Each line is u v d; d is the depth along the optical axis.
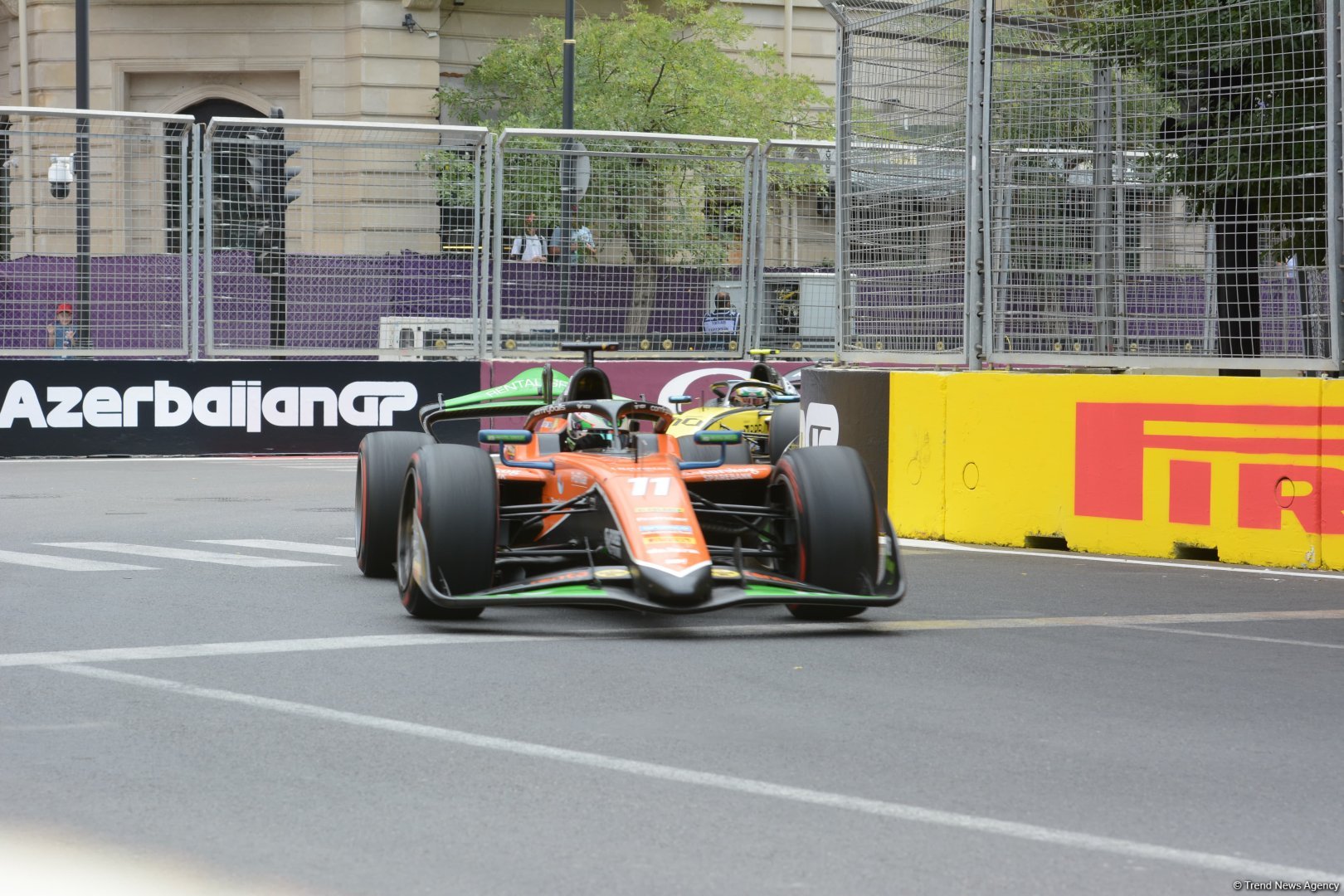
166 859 6.31
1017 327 17.30
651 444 12.34
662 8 48.91
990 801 7.11
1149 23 16.34
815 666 10.07
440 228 28.66
